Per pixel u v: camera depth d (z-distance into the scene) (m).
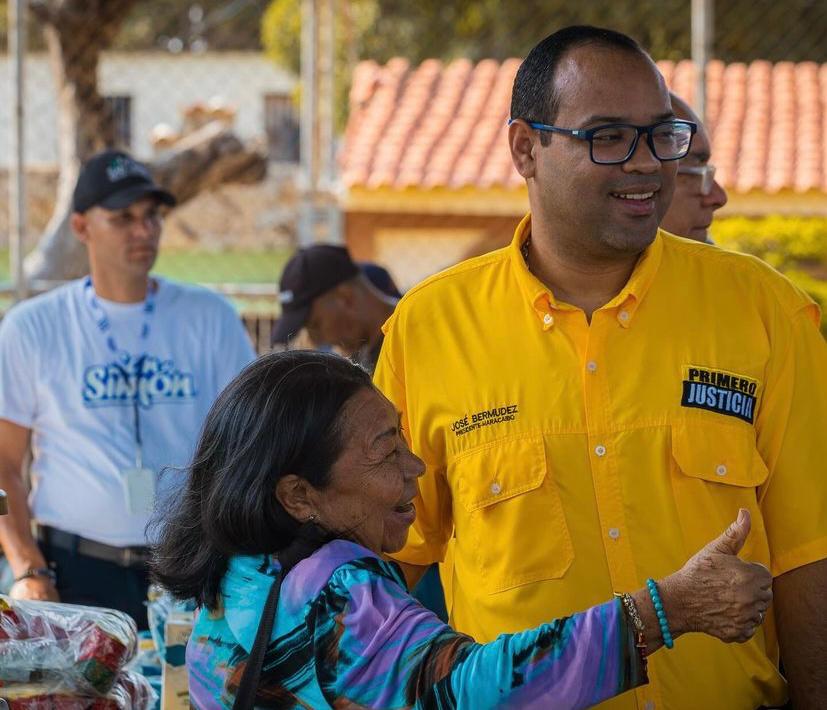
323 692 1.81
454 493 2.43
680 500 2.30
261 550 1.92
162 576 2.01
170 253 17.55
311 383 1.93
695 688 2.29
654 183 2.28
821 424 2.35
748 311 2.37
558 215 2.35
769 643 2.46
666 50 14.82
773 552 2.36
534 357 2.39
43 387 3.97
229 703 1.90
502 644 1.78
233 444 1.93
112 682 2.04
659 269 2.40
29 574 3.80
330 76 7.72
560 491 2.33
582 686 1.78
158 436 3.98
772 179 12.23
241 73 21.27
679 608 1.83
